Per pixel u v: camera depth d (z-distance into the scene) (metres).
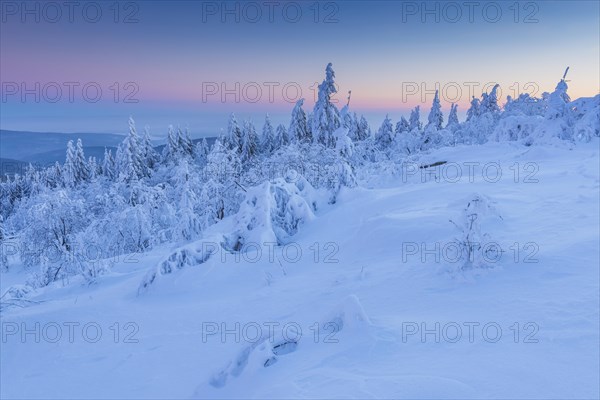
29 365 5.85
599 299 4.15
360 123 41.25
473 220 5.88
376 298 5.71
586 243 5.67
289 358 4.43
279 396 3.34
